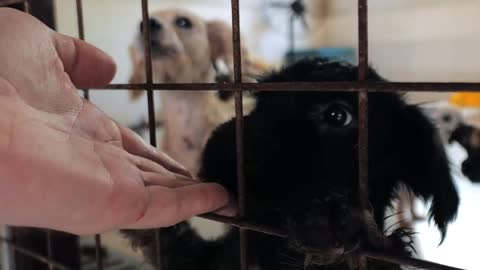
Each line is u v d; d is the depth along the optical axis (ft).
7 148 1.65
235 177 2.73
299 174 2.74
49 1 3.63
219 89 2.27
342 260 2.07
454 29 11.70
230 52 8.07
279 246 2.76
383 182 3.10
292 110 3.01
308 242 2.00
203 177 2.89
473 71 11.51
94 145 2.11
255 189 2.65
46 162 1.74
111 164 2.05
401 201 3.33
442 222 3.21
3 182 1.61
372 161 3.00
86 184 1.85
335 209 2.03
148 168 2.33
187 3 10.85
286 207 2.48
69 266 3.67
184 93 7.42
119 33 9.65
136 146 2.56
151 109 2.65
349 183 2.72
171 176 2.39
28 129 1.78
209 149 3.03
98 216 1.90
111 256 4.34
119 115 8.73
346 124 3.00
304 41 13.58
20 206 1.67
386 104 3.20
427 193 3.24
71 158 1.87
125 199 1.98
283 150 2.83
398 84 1.75
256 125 2.95
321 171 2.81
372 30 12.85
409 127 3.24
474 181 3.32
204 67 7.91
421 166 3.22
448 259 4.97
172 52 7.55
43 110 2.06
